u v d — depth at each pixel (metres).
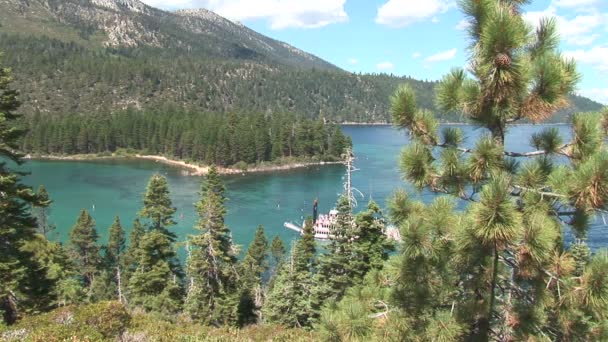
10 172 21.19
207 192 33.62
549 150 7.33
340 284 24.73
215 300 32.47
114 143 162.62
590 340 6.89
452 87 7.27
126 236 70.56
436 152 7.84
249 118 163.00
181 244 33.84
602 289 6.33
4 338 11.97
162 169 135.00
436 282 7.48
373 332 7.75
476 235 6.09
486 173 7.36
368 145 174.38
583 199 6.12
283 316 31.44
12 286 20.09
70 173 126.00
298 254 33.16
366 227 24.36
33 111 197.75
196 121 160.12
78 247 55.38
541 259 6.23
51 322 12.85
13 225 20.81
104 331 12.76
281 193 99.88
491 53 6.42
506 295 7.67
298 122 164.88
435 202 7.34
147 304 33.62
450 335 7.07
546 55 6.76
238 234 71.25
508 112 6.91
